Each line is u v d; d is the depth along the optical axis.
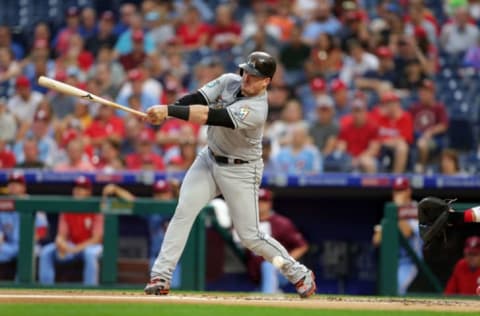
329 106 55.97
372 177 49.25
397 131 55.56
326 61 63.56
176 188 48.28
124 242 47.97
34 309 24.03
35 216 45.12
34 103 60.88
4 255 45.50
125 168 54.88
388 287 44.62
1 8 75.31
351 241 51.91
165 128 56.97
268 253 30.38
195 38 68.69
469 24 66.88
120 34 68.56
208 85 29.94
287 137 55.41
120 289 44.06
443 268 45.16
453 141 58.59
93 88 62.06
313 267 51.84
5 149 56.25
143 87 60.97
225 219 46.34
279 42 66.31
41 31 70.19
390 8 69.88
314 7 70.75
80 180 47.94
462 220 29.45
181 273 44.91
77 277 46.00
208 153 30.31
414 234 44.84
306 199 52.00
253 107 28.69
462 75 64.06
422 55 64.25
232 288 46.84
